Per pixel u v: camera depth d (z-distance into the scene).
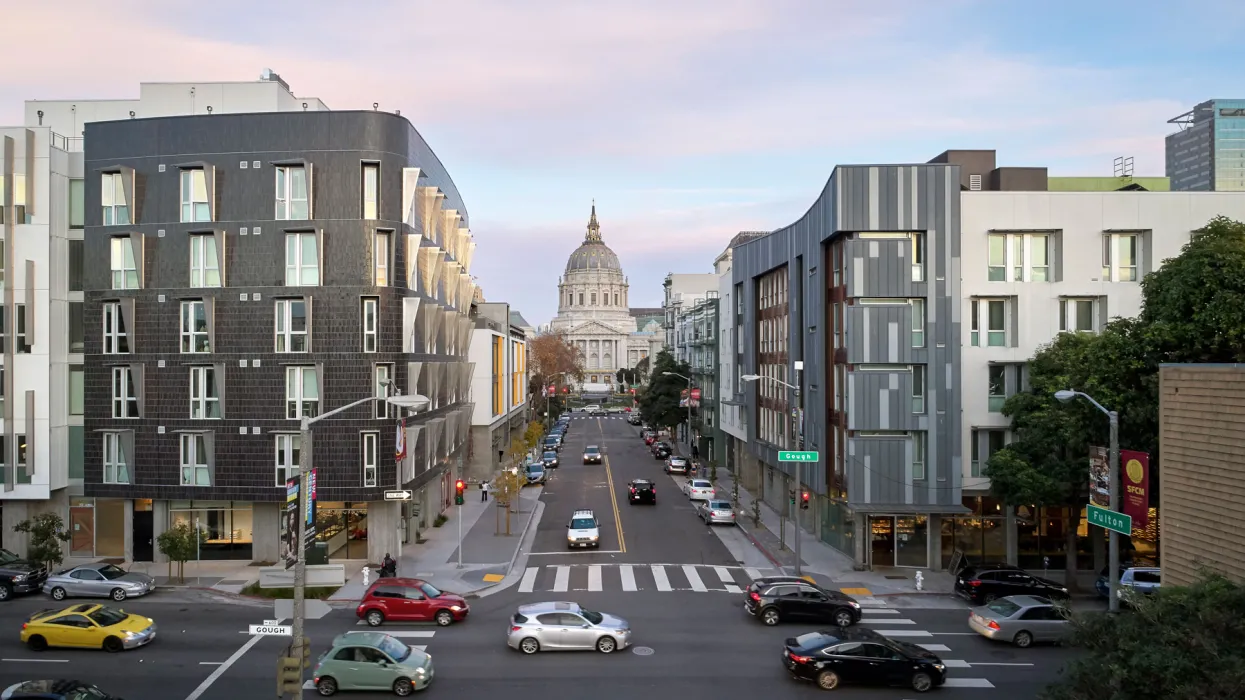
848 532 38.66
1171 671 12.48
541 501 56.66
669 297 124.25
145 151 36.41
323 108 45.12
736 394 62.84
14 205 37.00
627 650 24.80
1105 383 28.59
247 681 22.03
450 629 26.94
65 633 24.38
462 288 54.09
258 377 35.78
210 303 35.69
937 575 35.25
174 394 36.28
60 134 42.41
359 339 35.56
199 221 36.25
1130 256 36.75
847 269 36.06
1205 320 25.78
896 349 35.38
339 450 35.53
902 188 35.53
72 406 37.94
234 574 34.28
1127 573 31.03
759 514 49.50
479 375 64.75
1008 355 36.53
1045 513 36.44
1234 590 13.53
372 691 21.11
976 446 36.59
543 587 32.94
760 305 56.09
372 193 36.09
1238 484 16.22
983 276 36.56
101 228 36.72
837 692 21.48
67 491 37.66
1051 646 25.56
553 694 21.16
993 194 36.56
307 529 19.08
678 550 40.84
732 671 23.02
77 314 37.91
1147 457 20.66
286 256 35.88
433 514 46.53
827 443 40.44
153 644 25.14
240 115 35.91
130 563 36.50
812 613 27.55
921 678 21.72
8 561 32.28
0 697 18.08
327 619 28.12
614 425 132.50
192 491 36.06
